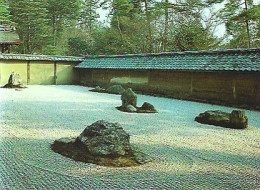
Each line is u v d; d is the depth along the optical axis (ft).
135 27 94.12
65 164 15.87
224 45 85.05
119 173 14.94
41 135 22.02
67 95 50.11
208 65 47.29
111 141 17.19
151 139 22.00
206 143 21.42
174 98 53.16
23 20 100.94
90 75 75.77
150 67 57.52
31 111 32.55
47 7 115.75
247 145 21.17
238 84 43.21
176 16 91.45
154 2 96.48
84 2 123.44
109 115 31.60
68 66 79.51
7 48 83.87
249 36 77.97
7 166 15.28
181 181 14.16
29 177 13.96
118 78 66.85
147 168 15.83
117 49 95.25
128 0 98.07
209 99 47.52
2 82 71.87
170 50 87.56
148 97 53.98
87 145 17.31
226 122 27.48
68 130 23.88
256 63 41.06
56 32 123.54
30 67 75.20
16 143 19.66
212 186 13.67
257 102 40.63
